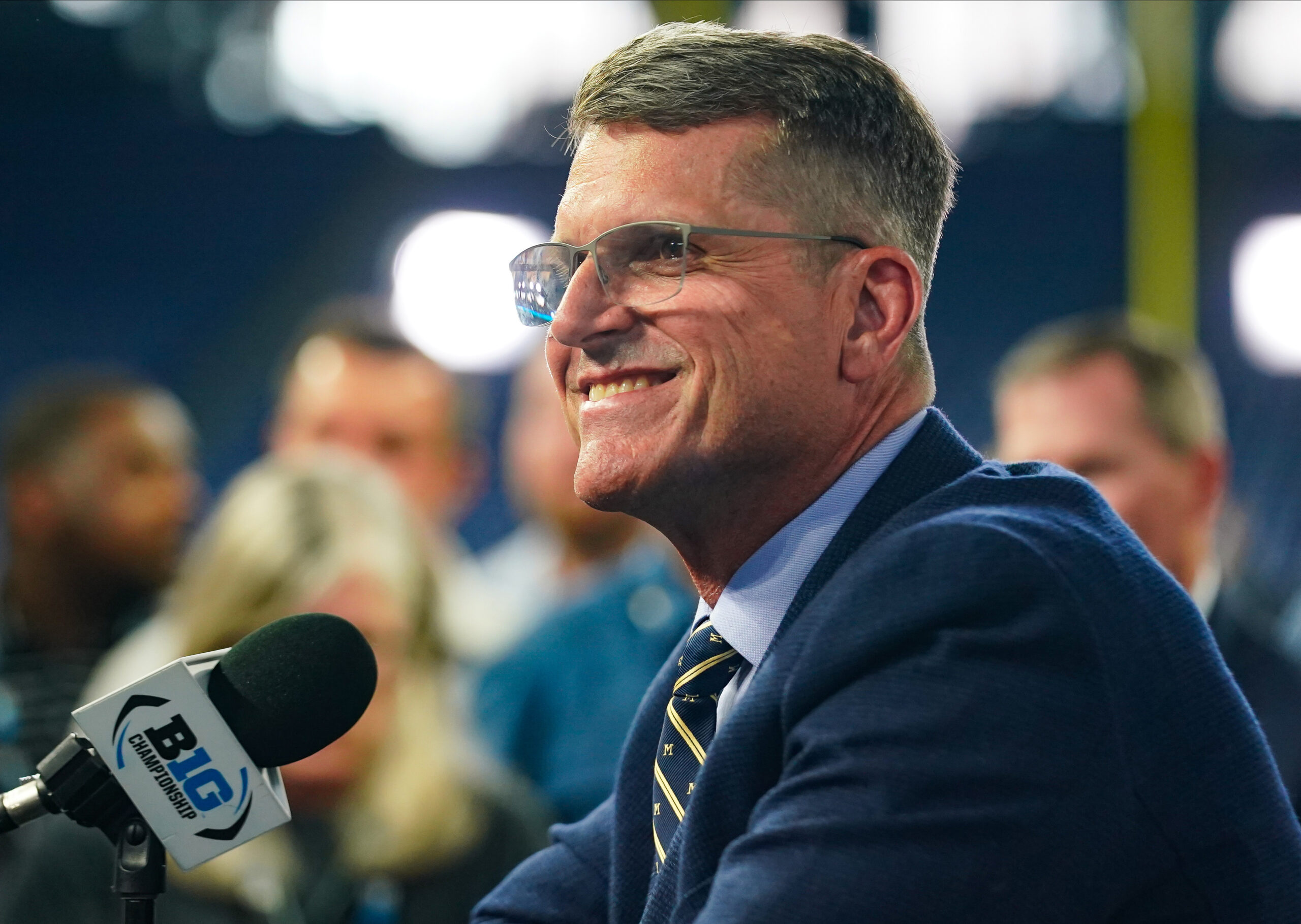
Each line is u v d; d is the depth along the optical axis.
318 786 7.30
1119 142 30.45
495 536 25.78
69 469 9.48
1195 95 28.91
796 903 3.04
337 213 31.25
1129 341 8.64
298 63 31.39
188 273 31.33
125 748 3.45
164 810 3.46
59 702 8.62
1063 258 30.69
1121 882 3.26
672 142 3.94
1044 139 30.70
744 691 3.74
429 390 12.47
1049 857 3.09
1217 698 3.46
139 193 31.58
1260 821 3.47
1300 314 28.91
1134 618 3.37
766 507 4.02
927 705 3.18
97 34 30.91
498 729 9.89
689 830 3.50
